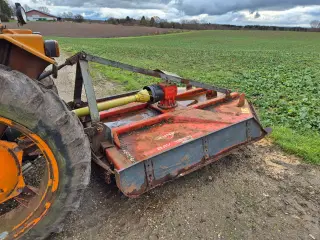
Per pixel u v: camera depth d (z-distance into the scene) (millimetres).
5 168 2271
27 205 2455
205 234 2811
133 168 2826
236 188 3520
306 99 7383
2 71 2117
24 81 2115
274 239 2775
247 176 3771
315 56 24953
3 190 2320
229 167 3959
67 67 12570
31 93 2092
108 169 2820
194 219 2996
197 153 3355
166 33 74000
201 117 3684
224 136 3584
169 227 2881
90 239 2711
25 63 2549
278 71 13867
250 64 17906
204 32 77062
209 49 34062
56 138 2197
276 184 3633
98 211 3049
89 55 3018
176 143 3180
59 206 2377
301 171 3939
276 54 27250
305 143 4605
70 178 2322
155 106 4086
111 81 9664
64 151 2244
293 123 5645
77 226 2848
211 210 3133
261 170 3928
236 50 32875
